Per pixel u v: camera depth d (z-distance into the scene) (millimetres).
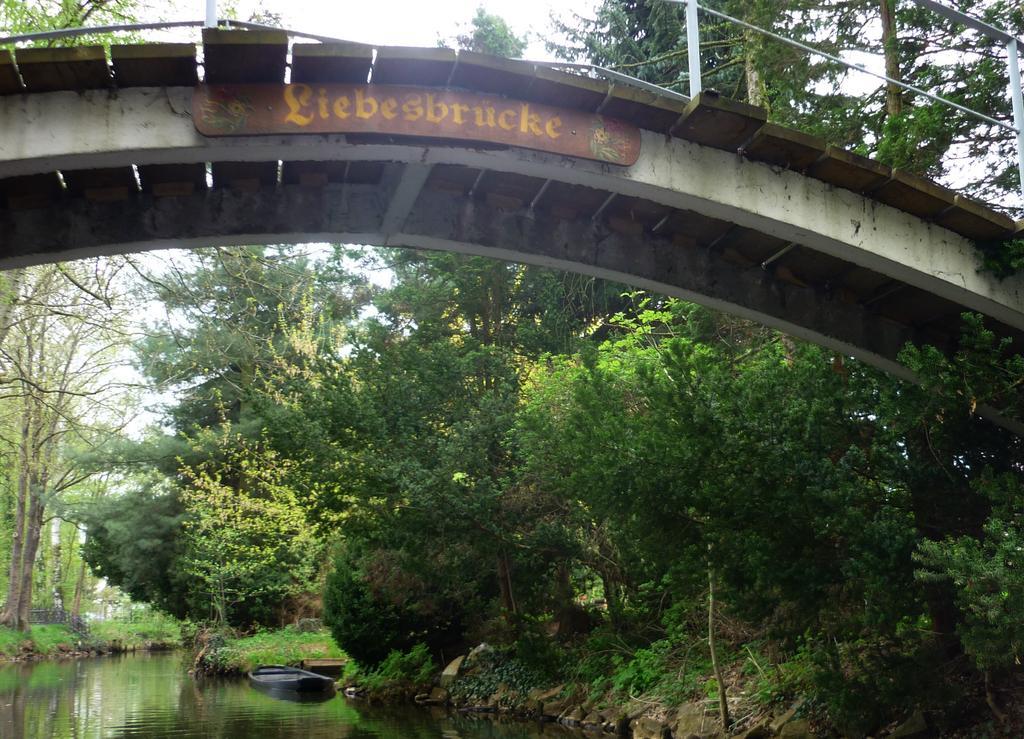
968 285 8070
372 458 16578
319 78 6355
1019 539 7637
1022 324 8375
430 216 7859
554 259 8141
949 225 8016
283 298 14172
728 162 7367
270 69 6195
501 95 6730
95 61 5828
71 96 6012
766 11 14047
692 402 9711
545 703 17031
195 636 33812
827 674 10023
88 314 15680
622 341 17016
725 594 10359
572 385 14086
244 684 25531
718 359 11398
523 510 16859
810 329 9016
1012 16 12328
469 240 7941
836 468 9312
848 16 14008
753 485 9305
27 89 5930
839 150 7336
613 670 16672
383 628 21516
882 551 8906
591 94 6785
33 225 7031
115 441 32219
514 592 18375
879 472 9664
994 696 9414
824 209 7625
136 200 7227
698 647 15438
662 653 15602
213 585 31828
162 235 7254
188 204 7320
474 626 21406
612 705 15508
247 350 17062
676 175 7195
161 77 6094
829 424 10094
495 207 8031
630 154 7035
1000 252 8117
